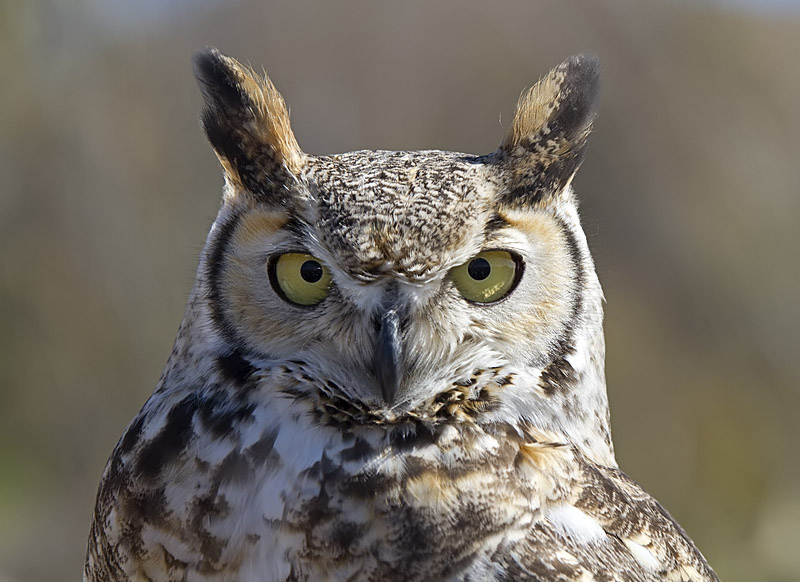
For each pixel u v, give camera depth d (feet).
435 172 19.15
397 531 17.49
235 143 19.20
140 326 53.62
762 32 64.75
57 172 53.93
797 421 66.18
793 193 64.64
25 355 53.88
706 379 67.87
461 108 66.64
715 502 65.98
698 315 67.31
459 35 66.39
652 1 63.72
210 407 18.80
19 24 52.90
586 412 19.85
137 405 53.88
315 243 18.61
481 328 19.04
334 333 18.84
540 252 19.17
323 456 18.20
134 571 17.98
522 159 19.27
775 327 66.13
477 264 18.99
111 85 54.70
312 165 19.24
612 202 66.69
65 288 53.78
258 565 17.48
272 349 18.99
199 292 19.38
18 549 53.06
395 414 18.74
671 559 19.27
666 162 65.10
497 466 18.25
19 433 54.60
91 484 54.44
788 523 63.82
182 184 54.80
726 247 65.98
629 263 68.08
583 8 64.34
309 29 66.39
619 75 64.03
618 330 68.28
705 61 63.77
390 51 66.28
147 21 56.95
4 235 53.47
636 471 67.10
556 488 18.28
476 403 18.98
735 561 62.95
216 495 17.84
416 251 18.49
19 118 53.16
